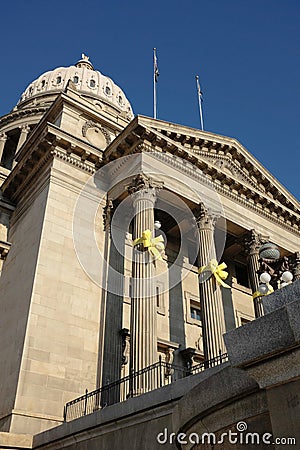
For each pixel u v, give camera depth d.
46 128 27.78
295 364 5.44
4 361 22.47
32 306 22.17
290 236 34.47
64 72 70.62
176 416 7.75
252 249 30.47
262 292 11.45
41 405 20.08
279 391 5.57
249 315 34.00
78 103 31.92
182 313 29.52
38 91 68.12
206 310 24.55
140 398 13.77
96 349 23.50
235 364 6.02
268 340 5.71
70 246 25.44
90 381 22.28
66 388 21.27
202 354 27.81
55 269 24.11
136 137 27.36
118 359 23.69
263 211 33.09
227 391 6.39
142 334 20.86
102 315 24.75
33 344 21.25
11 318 23.98
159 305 28.45
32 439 18.47
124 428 13.89
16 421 18.98
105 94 69.88
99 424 14.80
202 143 31.44
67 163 28.28
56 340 22.17
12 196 32.28
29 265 24.61
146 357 20.27
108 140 32.25
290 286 6.38
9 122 57.09
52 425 19.83
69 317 23.30
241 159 33.75
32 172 29.84
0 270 28.81
